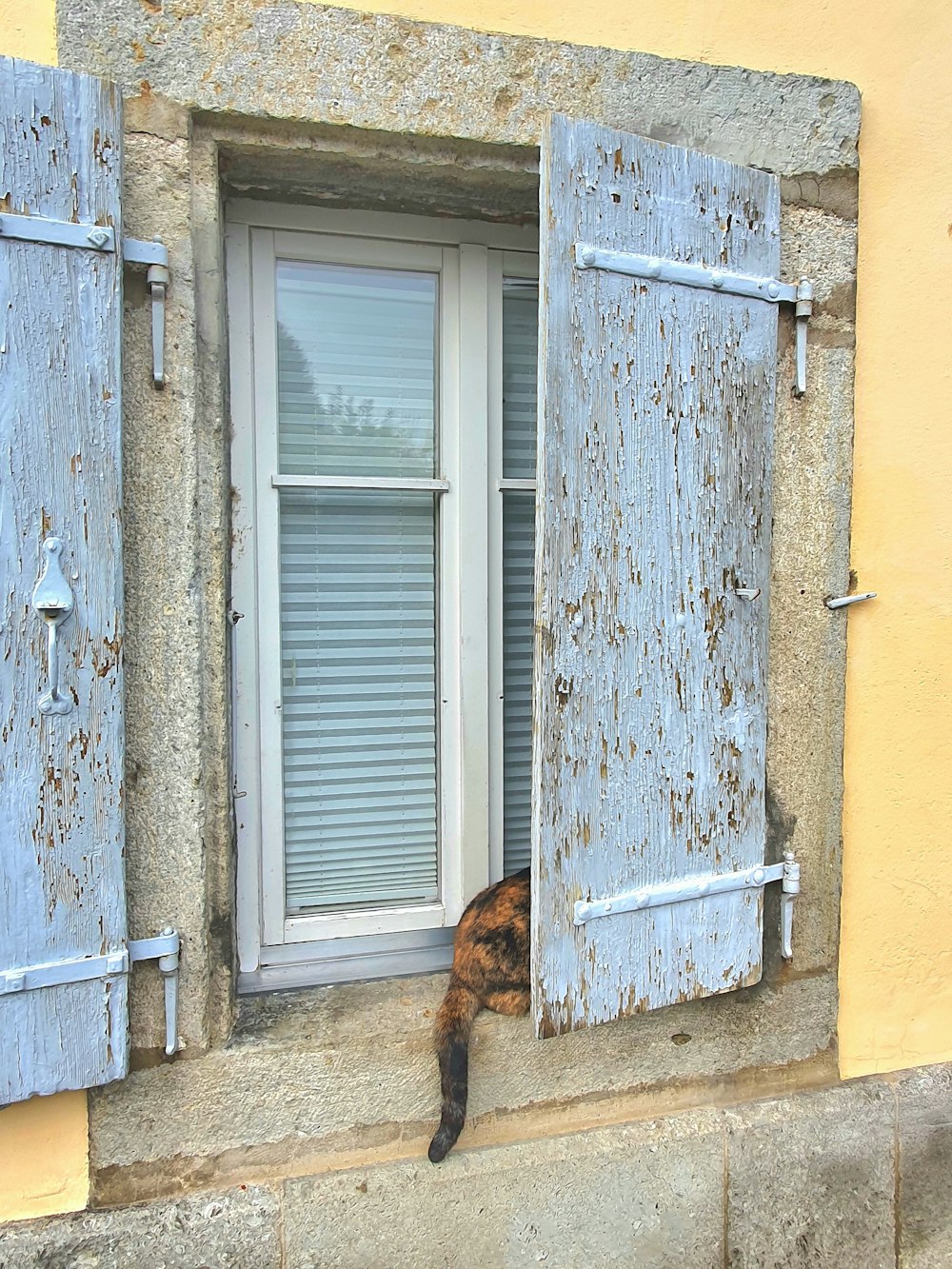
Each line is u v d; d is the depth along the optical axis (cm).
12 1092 150
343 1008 185
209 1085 172
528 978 188
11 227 140
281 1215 173
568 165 161
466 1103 177
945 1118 220
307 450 198
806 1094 212
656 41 186
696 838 186
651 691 178
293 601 199
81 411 147
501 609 211
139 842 164
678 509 178
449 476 202
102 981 155
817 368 200
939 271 210
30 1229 162
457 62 170
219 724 170
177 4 155
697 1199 199
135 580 161
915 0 203
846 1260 211
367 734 206
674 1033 203
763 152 193
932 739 218
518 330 214
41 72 140
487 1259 185
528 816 222
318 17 161
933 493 213
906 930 220
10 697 146
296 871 204
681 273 174
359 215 192
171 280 158
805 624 204
